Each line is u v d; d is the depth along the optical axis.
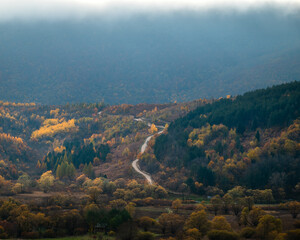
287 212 143.75
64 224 124.00
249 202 141.62
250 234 106.75
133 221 122.00
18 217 121.88
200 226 114.06
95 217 123.94
